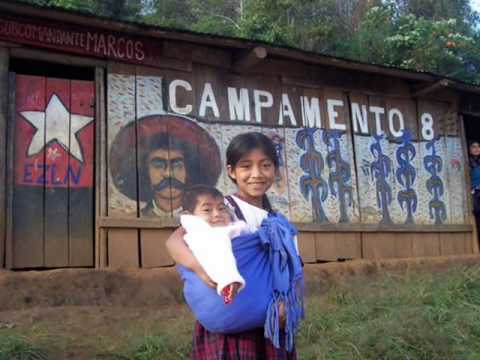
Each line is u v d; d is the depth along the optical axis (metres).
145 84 7.26
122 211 6.89
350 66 8.09
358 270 7.72
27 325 5.00
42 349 4.31
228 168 2.50
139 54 7.22
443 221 9.52
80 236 6.73
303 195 8.19
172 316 5.66
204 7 25.97
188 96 7.52
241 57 7.55
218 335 2.28
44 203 6.57
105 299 5.96
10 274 5.74
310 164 8.32
